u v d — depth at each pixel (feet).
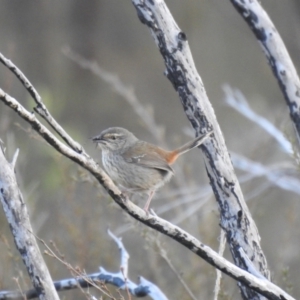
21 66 83.82
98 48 87.15
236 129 64.28
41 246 42.50
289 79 23.48
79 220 40.91
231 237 24.90
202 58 83.35
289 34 65.10
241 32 83.97
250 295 24.58
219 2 84.43
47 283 22.91
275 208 54.29
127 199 21.58
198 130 25.32
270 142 48.29
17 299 28.73
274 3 68.64
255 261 24.61
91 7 88.74
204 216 39.58
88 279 25.77
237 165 40.75
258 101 70.49
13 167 23.20
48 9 88.12
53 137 20.27
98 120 79.20
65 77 82.99
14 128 54.90
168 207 39.11
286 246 42.37
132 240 45.68
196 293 37.78
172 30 25.22
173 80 25.44
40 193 52.03
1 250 36.47
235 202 24.93
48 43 85.97
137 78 84.69
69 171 42.50
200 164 58.03
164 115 80.33
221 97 78.28
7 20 86.69
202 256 21.63
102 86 81.82
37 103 20.66
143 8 25.25
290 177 38.09
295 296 44.45
